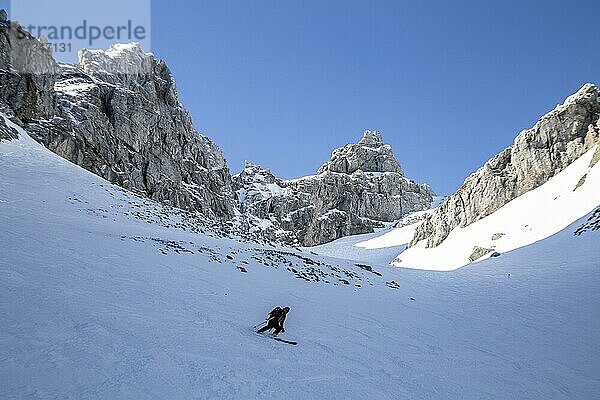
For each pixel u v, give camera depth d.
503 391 12.39
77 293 11.08
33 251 13.95
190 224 36.97
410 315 19.81
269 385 8.64
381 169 168.12
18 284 10.65
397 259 94.69
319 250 124.19
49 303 9.95
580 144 74.25
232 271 19.45
